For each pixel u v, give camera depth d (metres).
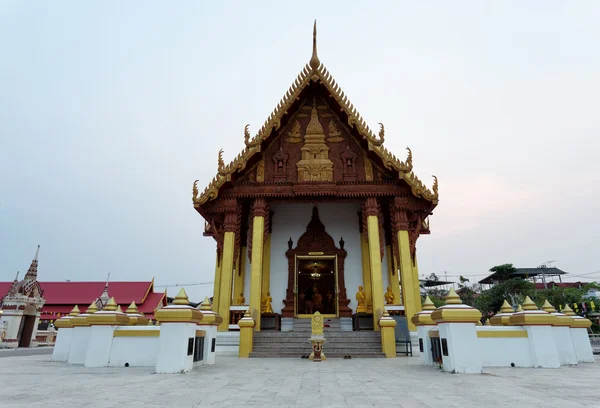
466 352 8.47
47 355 16.17
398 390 6.11
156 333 9.95
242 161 17.67
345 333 15.15
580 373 8.16
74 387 6.32
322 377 7.80
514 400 5.20
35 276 30.14
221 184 17.38
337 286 20.20
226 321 15.92
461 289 62.50
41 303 30.08
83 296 42.25
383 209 20.58
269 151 18.94
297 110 19.77
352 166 18.34
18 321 27.81
